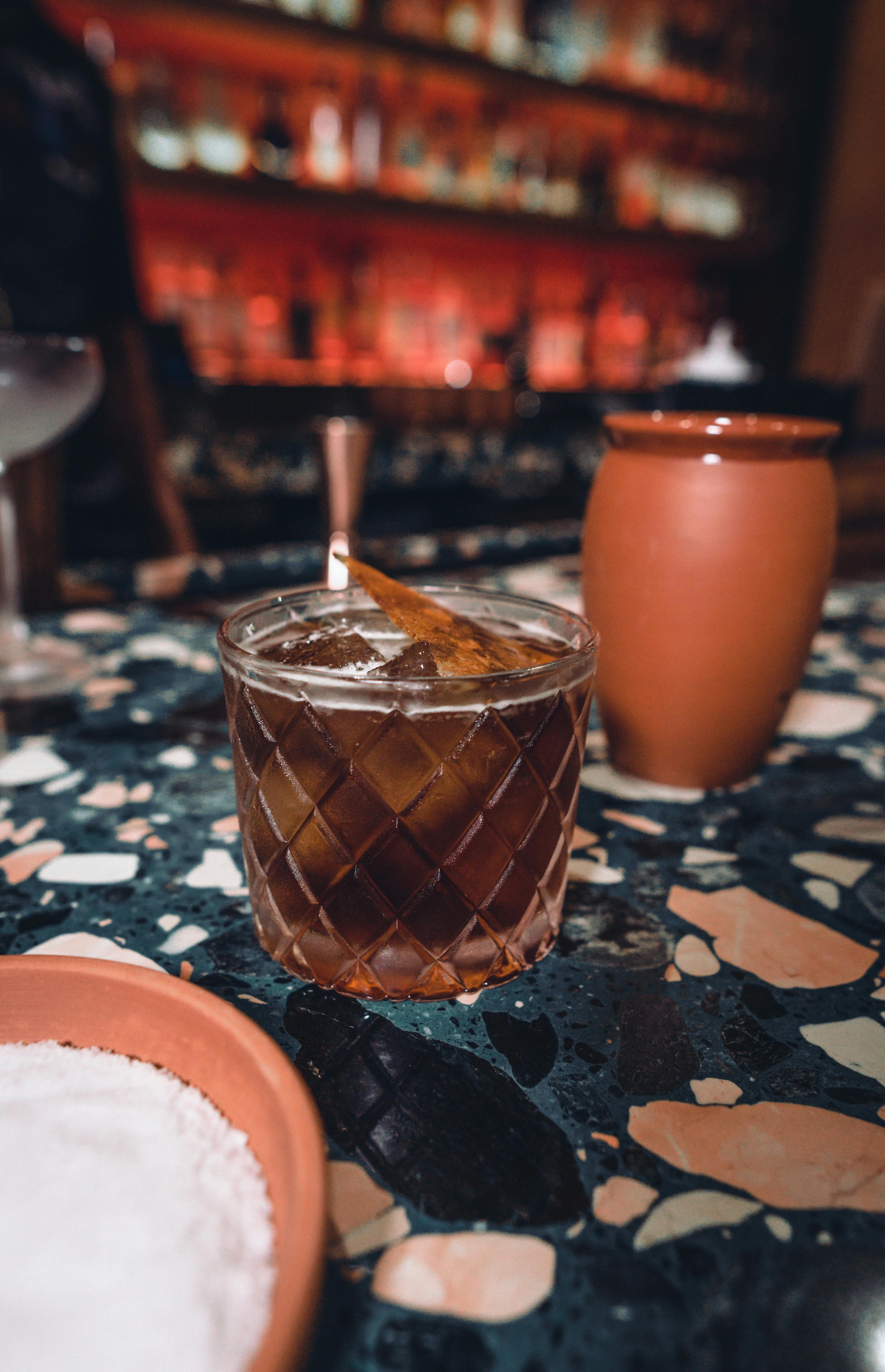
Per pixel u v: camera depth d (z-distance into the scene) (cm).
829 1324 13
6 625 45
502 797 18
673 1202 15
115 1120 15
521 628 23
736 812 29
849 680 41
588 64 173
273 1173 14
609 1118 17
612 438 28
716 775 30
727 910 24
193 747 33
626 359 200
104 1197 13
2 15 89
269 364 155
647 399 133
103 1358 11
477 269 182
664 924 23
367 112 158
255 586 55
